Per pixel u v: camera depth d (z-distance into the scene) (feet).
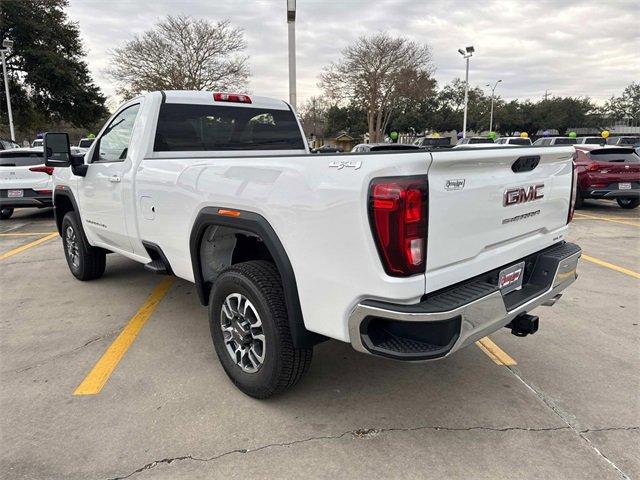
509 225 9.05
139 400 10.01
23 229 31.76
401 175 6.96
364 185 7.11
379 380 10.93
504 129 231.09
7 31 121.19
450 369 11.44
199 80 111.04
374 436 8.82
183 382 10.76
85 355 12.10
